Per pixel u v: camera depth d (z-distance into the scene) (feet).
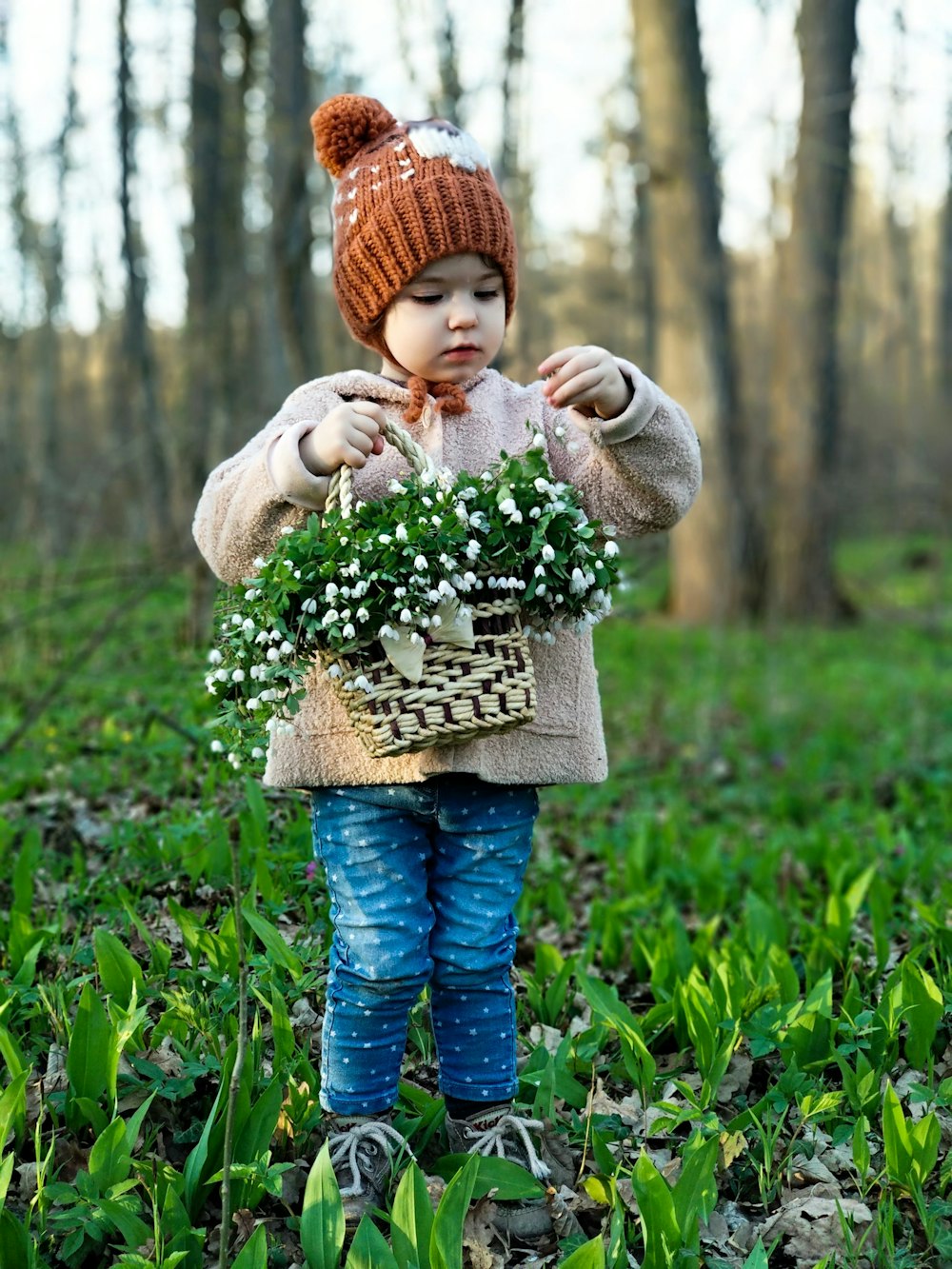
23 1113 7.53
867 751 27.78
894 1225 7.45
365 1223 6.37
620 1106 8.89
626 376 7.23
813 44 44.06
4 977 9.48
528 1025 10.43
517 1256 7.25
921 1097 8.38
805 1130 8.45
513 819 7.67
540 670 7.68
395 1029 7.59
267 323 38.04
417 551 6.50
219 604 7.08
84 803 14.66
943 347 93.86
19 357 53.52
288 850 11.09
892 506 46.91
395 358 7.80
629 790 23.39
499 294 7.82
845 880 15.01
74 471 44.75
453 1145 7.97
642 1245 7.22
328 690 7.43
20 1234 6.41
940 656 40.96
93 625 22.25
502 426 7.80
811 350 50.65
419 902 7.48
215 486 7.60
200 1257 6.61
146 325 37.06
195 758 14.43
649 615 48.21
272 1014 8.35
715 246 45.96
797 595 50.42
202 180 41.91
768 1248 7.32
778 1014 9.54
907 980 9.12
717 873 15.72
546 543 6.89
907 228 77.66
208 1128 7.12
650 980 11.96
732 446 48.32
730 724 31.22
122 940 10.27
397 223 7.39
